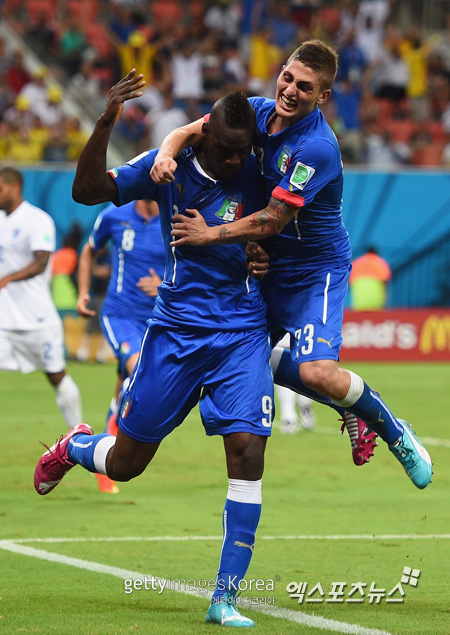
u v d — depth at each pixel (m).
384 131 81.75
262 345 17.19
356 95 82.94
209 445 38.72
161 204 17.23
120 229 29.42
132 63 81.69
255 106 17.25
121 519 25.20
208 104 80.75
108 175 16.91
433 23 97.75
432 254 72.19
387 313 71.25
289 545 22.53
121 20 85.94
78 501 27.62
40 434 40.22
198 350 16.98
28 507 26.66
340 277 17.94
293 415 41.75
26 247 33.09
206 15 90.94
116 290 29.31
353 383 17.41
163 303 17.31
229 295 17.09
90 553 21.44
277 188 16.47
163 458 35.50
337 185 17.19
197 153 16.91
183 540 22.86
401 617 16.66
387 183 71.44
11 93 76.50
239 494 16.70
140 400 17.22
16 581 18.95
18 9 85.94
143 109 79.69
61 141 72.69
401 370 66.81
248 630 15.53
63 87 80.00
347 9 90.69
